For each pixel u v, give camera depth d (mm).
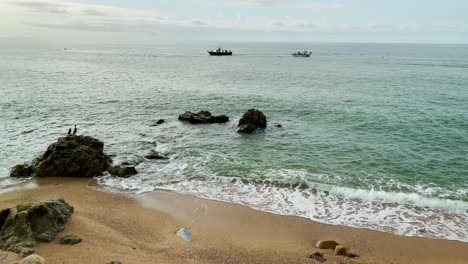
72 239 15414
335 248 16109
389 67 125750
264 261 15078
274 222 18703
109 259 14227
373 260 15492
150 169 26125
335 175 25297
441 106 49406
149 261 14406
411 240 17188
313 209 20203
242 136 34750
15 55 180875
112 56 196500
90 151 25266
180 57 192000
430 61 161625
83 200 20578
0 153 28359
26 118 40594
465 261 15625
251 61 161500
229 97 56562
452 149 30906
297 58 189375
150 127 37969
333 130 37062
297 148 31141
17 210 15766
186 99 54875
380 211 20047
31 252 14070
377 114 44062
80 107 47750
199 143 32406
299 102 52156
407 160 28234
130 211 19516
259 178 24625
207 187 23172
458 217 19469
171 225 18156
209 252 15664
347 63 149125
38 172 23938
